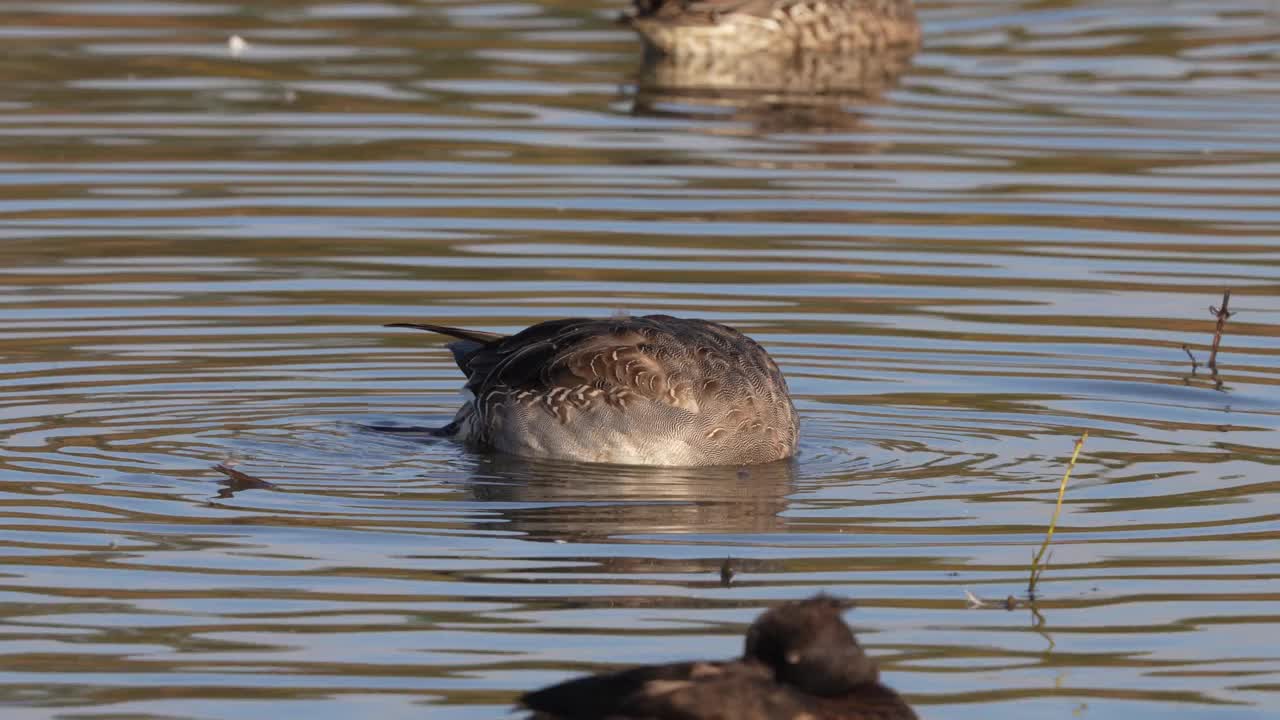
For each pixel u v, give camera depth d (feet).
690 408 44.83
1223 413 48.32
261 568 36.63
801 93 84.02
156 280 58.13
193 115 77.10
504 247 61.52
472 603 34.68
